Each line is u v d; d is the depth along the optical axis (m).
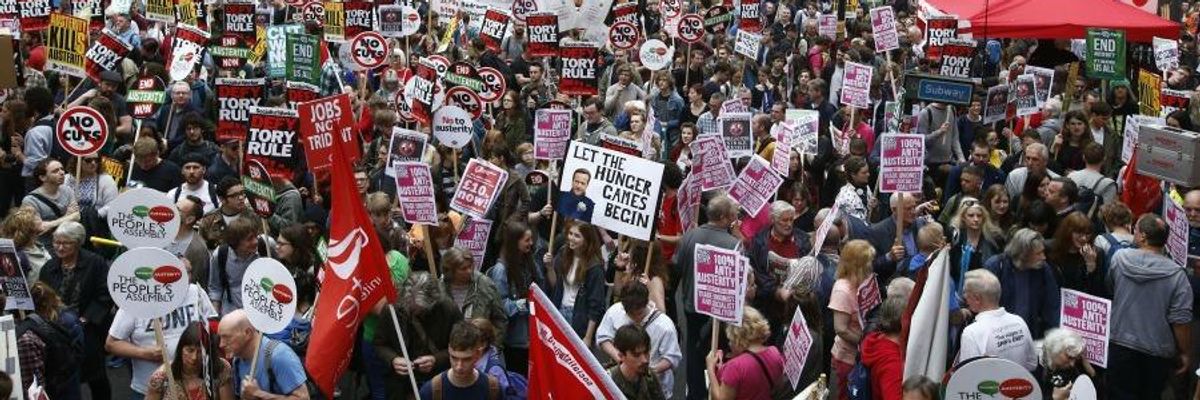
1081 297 10.70
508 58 28.23
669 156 20.36
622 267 12.41
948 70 22.52
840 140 19.41
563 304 12.02
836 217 12.99
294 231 11.46
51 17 18.70
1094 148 15.16
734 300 9.73
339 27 23.72
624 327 9.46
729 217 12.38
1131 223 12.70
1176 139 14.30
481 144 18.16
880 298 11.91
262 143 14.02
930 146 19.09
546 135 15.84
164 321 10.86
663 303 11.94
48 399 10.23
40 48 22.67
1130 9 25.03
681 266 12.49
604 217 12.04
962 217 13.20
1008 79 22.69
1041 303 11.70
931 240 12.20
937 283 9.62
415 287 10.84
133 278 9.46
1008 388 7.93
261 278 9.32
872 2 40.69
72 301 11.64
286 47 19.66
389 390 10.88
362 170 14.55
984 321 10.16
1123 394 11.80
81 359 10.90
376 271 9.16
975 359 7.97
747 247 13.05
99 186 14.70
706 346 12.04
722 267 9.78
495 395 9.49
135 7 29.77
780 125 17.48
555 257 12.73
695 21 25.03
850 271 11.26
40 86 18.45
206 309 11.24
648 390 9.53
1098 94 21.27
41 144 16.50
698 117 21.92
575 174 12.12
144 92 18.38
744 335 9.79
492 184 13.30
